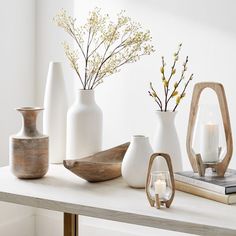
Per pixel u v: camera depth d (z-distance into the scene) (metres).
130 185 2.19
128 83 3.25
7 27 3.33
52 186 2.20
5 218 3.29
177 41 3.09
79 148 2.47
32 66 3.53
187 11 3.04
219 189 1.99
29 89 3.52
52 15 3.46
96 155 2.41
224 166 2.13
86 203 1.98
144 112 3.22
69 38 3.40
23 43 3.45
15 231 3.36
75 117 2.46
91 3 3.32
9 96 3.38
